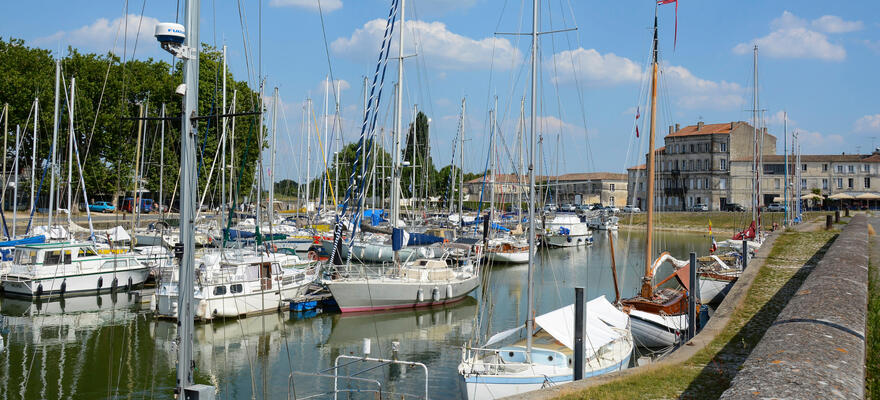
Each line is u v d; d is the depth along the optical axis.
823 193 96.88
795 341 7.01
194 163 9.45
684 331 20.61
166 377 17.97
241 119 51.28
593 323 16.14
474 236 47.84
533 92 14.34
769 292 17.38
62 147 49.09
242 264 25.55
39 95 50.84
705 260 34.16
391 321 26.14
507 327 25.02
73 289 29.14
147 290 29.08
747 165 101.50
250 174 54.56
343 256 38.75
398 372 18.70
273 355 20.77
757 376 6.01
